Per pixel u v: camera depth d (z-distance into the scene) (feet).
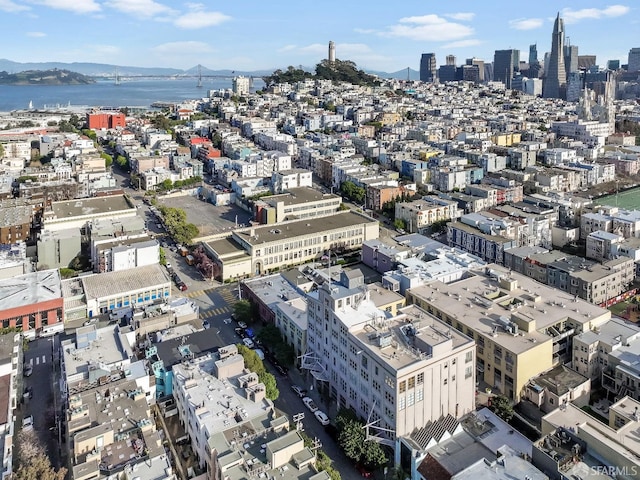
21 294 649.61
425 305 605.31
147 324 582.35
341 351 494.18
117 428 412.98
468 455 410.11
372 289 637.30
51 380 549.54
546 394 488.85
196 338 556.51
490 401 491.31
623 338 534.37
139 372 483.92
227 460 371.56
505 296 612.70
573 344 539.70
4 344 546.26
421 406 435.53
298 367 577.84
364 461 428.97
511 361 499.51
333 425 481.05
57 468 420.36
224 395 454.81
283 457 378.73
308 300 548.31
